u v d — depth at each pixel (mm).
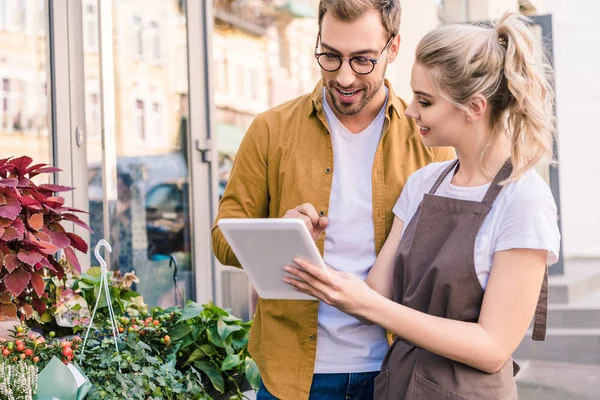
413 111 1771
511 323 1614
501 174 1703
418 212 1864
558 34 9508
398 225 1968
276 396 2068
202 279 4895
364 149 2139
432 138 1767
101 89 4184
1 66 3736
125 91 4367
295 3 5809
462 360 1629
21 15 3818
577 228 10484
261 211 2221
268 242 1659
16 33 3797
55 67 3945
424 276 1730
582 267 9812
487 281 1678
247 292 5012
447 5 7668
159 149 4617
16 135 3801
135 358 2521
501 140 1745
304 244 1618
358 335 2051
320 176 2121
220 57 5086
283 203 2143
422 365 1734
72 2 4039
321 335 2074
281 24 5688
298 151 2145
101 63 4184
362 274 2072
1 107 3740
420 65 1731
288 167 2139
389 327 1645
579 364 6516
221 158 5098
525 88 1662
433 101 1726
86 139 4109
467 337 1611
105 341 2521
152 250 4543
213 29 5016
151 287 4531
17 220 2449
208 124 4984
